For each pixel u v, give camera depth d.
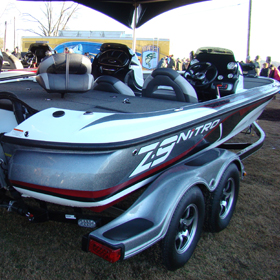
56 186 1.59
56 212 1.86
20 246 2.10
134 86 4.12
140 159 1.77
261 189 3.25
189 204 1.90
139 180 1.88
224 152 2.44
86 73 2.22
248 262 2.04
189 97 2.58
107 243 1.50
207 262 2.03
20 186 1.71
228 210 2.46
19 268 1.87
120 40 15.23
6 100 2.16
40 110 1.93
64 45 14.45
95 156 1.58
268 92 3.72
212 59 3.68
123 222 1.68
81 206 1.68
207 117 2.25
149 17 5.80
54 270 1.87
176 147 2.08
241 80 3.77
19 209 1.92
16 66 4.94
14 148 1.74
